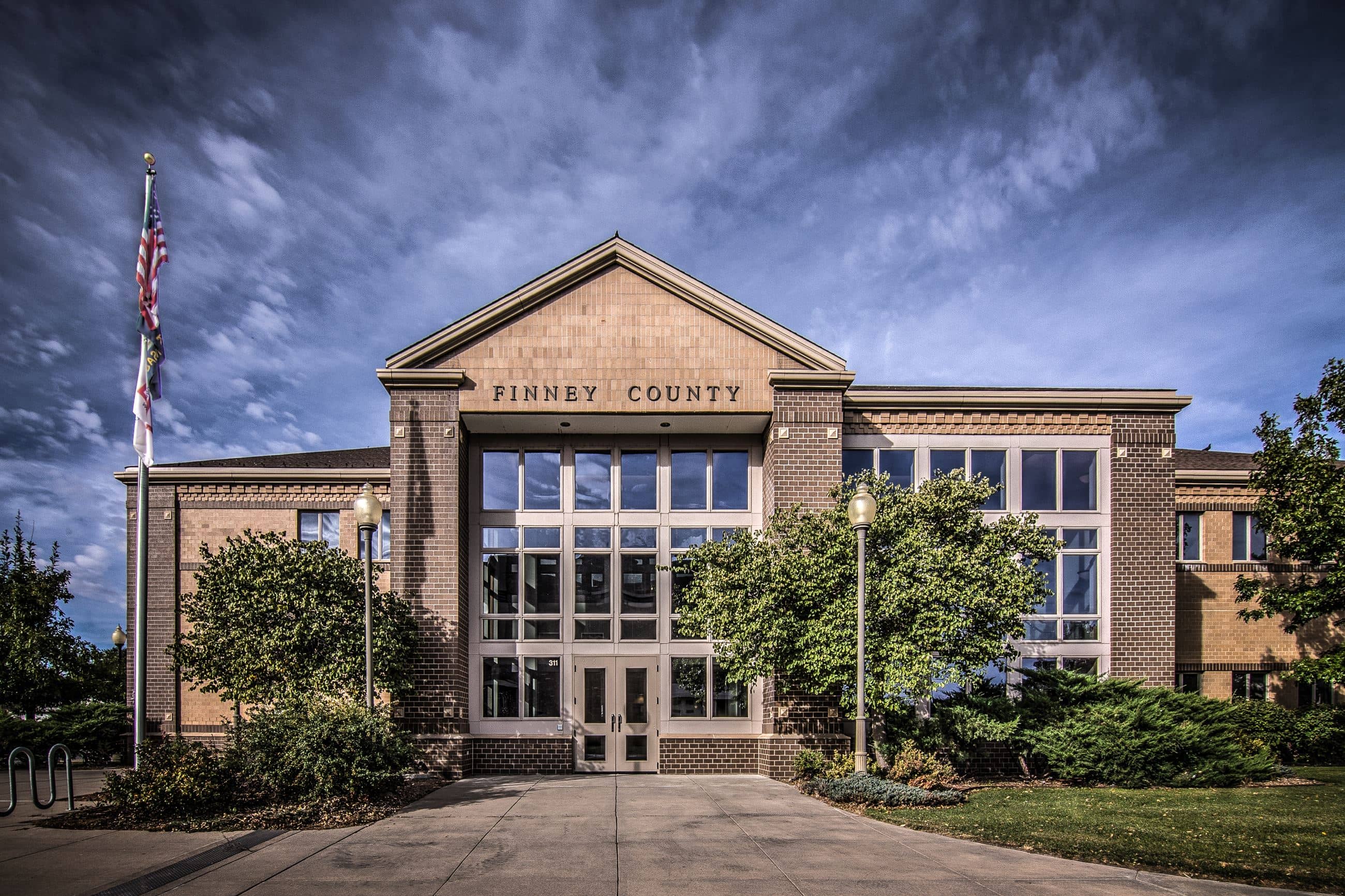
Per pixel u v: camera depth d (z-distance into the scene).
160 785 11.98
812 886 9.09
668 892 8.88
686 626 17.09
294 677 15.80
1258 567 22.00
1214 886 9.12
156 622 21.84
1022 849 10.73
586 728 19.52
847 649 14.88
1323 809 13.26
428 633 18.31
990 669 19.27
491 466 20.59
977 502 16.69
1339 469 17.61
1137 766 15.85
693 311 19.19
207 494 22.38
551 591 20.17
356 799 13.13
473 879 9.27
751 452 20.66
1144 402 19.97
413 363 18.92
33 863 9.66
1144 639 19.55
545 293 19.08
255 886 8.96
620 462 20.64
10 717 21.95
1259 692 21.75
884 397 19.78
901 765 15.17
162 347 15.74
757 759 18.84
